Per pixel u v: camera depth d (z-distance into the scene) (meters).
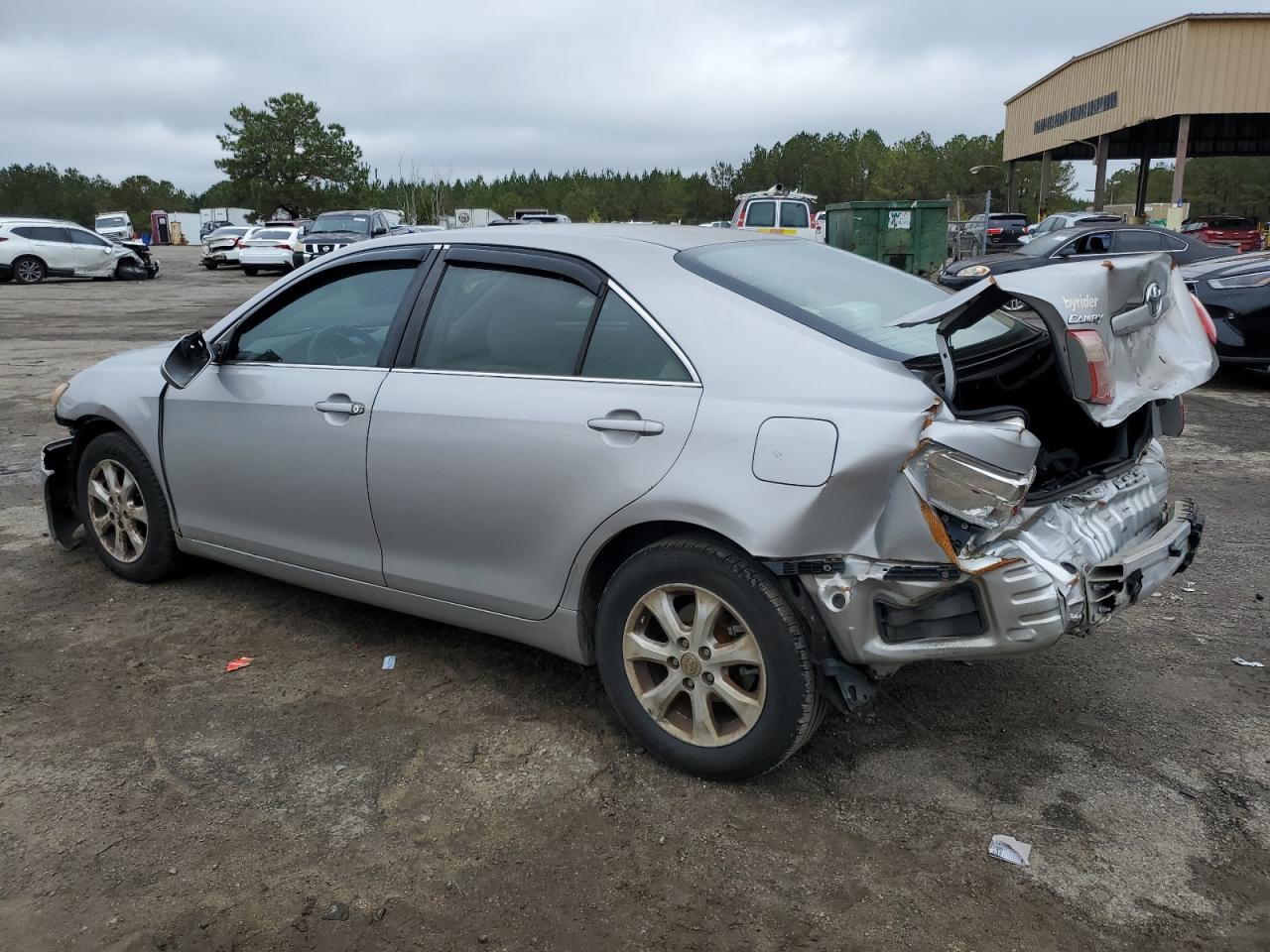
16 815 2.91
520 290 3.38
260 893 2.59
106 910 2.53
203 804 2.98
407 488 3.48
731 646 2.92
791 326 2.92
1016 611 2.65
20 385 10.43
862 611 2.71
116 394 4.47
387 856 2.74
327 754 3.26
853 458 2.63
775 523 2.71
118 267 29.02
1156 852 2.75
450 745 3.31
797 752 3.24
